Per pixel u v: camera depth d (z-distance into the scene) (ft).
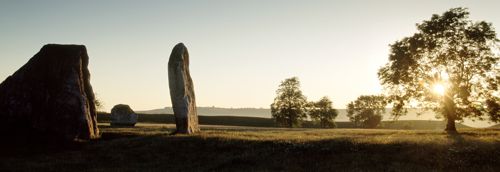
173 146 87.66
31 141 94.73
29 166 74.38
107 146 91.04
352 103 400.88
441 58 158.40
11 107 101.86
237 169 70.54
